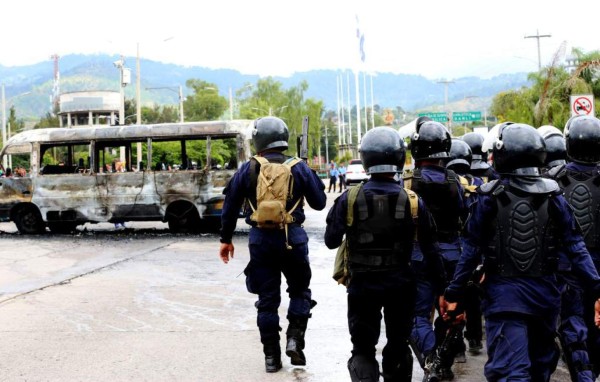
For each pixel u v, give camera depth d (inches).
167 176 705.6
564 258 177.5
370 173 172.2
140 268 462.6
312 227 751.7
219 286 388.5
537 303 155.6
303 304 223.1
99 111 2603.3
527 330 156.3
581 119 203.5
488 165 299.0
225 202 225.6
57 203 727.7
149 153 713.0
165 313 315.3
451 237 214.5
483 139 300.0
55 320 301.9
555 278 159.5
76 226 824.9
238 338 267.6
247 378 216.4
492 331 157.3
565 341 186.7
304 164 225.1
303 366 229.3
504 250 156.6
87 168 749.3
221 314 312.8
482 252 160.9
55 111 4503.0
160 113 4151.1
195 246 597.9
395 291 170.4
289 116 3983.8
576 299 188.9
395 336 173.9
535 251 155.7
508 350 153.2
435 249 177.8
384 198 169.8
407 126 506.6
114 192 715.4
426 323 205.2
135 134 713.0
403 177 218.1
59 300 348.2
